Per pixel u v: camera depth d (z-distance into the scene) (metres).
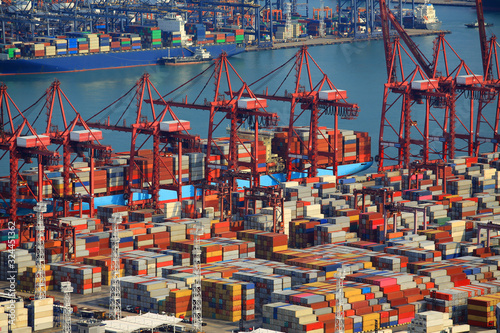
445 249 189.62
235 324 155.50
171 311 156.62
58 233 190.25
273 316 148.62
